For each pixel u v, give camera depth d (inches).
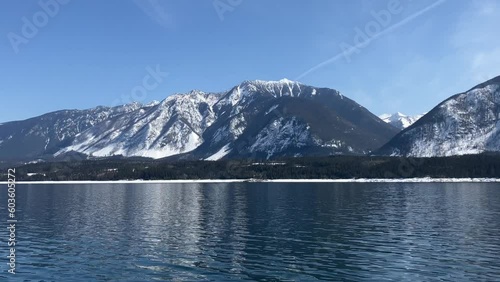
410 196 5078.7
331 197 5029.5
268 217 3169.3
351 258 1841.8
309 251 1988.2
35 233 2527.1
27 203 4584.2
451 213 3326.8
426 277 1560.0
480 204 4018.2
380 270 1653.5
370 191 6082.7
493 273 1601.9
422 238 2277.3
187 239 2303.2
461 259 1808.6
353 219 3024.1
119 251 2021.4
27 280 1584.6
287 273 1626.5
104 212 3614.7
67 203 4569.4
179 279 1574.8
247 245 2132.1
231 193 6023.6
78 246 2144.4
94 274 1651.1
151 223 2903.5
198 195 5669.3
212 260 1833.2
